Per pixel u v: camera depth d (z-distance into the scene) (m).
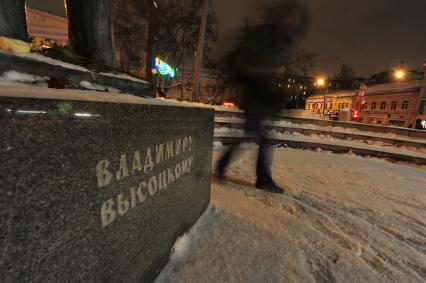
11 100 0.52
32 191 0.57
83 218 0.73
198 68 7.79
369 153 5.58
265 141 2.80
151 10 11.30
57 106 0.62
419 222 2.29
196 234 1.69
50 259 0.64
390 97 31.23
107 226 0.85
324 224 2.08
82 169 0.71
